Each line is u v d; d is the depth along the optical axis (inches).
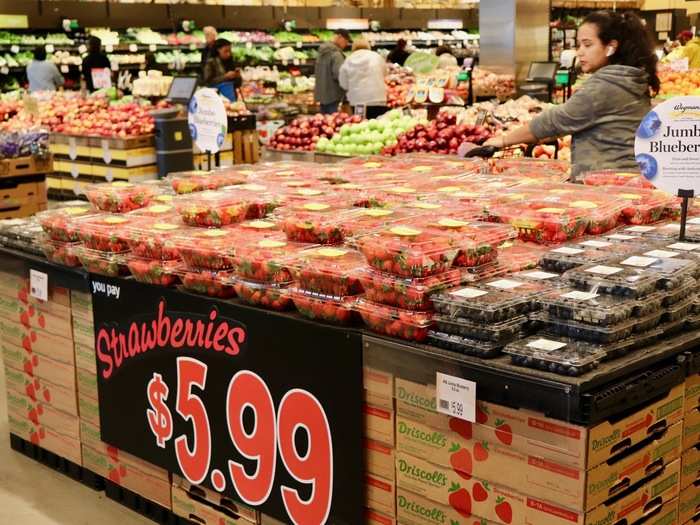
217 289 109.1
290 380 101.2
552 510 79.6
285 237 113.3
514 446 81.0
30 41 508.7
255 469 108.3
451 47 599.2
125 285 120.6
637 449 83.4
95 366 130.1
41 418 144.0
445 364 84.8
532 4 394.3
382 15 641.0
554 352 79.4
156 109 366.9
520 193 126.5
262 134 395.2
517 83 396.2
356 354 93.6
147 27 553.0
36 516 129.2
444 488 88.4
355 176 146.9
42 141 269.6
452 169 152.9
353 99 374.9
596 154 154.2
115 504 132.9
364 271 93.7
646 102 154.4
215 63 430.9
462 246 93.0
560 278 91.2
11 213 264.1
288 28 599.8
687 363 86.6
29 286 138.6
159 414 120.1
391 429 92.4
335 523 100.3
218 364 109.9
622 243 104.3
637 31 152.7
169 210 131.4
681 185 103.4
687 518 94.7
